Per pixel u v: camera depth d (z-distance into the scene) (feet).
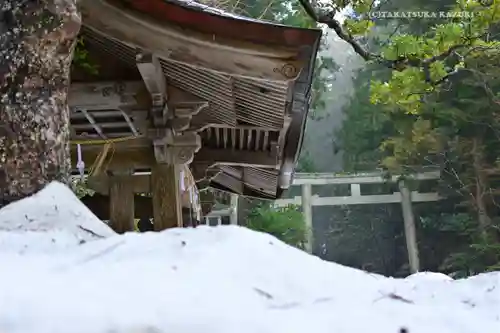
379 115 80.02
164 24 14.11
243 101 18.07
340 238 89.81
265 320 4.86
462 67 22.35
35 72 9.09
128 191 19.75
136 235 6.82
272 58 13.32
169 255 6.18
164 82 17.42
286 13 57.16
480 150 64.03
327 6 20.04
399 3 70.13
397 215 86.33
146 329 4.62
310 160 90.58
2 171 8.63
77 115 19.17
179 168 19.27
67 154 9.47
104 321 4.64
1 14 9.12
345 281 6.10
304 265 6.21
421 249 77.61
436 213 77.25
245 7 53.78
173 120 18.22
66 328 4.56
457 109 62.18
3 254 6.33
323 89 78.43
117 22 14.48
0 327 4.57
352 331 4.84
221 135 23.62
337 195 89.66
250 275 5.73
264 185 31.12
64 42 9.45
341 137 92.63
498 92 59.11
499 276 6.61
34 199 7.91
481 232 63.67
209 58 14.02
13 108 8.83
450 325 5.09
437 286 6.48
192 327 4.68
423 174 72.54
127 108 17.97
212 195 35.65
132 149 19.45
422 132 63.05
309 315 5.07
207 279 5.55
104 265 5.92
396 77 21.99
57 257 6.27
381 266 87.66
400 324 5.02
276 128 20.48
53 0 9.21
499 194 64.95
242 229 6.79
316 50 13.00
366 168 83.97
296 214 59.88
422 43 21.89
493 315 5.43
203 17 13.56
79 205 8.09
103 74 18.19
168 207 18.66
